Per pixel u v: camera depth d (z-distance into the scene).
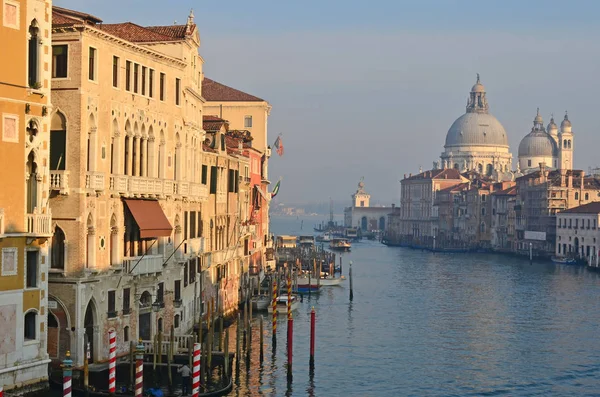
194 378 56.31
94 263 62.38
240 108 146.50
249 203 123.81
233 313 105.69
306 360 83.25
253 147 137.00
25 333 55.91
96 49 62.16
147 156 70.94
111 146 65.06
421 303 133.62
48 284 61.03
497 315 120.50
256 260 132.88
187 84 78.88
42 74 56.19
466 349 93.12
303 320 110.62
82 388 57.12
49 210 56.62
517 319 116.62
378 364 83.69
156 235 68.44
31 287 55.72
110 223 64.94
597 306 131.75
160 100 72.44
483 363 85.94
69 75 60.53
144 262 68.31
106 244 64.25
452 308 127.69
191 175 81.75
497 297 143.50
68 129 60.62
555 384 77.75
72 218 60.56
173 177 75.50
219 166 97.06
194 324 84.19
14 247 54.09
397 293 148.50
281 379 74.00
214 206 93.75
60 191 60.06
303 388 72.12
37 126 55.94
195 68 83.25
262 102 146.12
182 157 77.38
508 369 83.50
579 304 134.25
